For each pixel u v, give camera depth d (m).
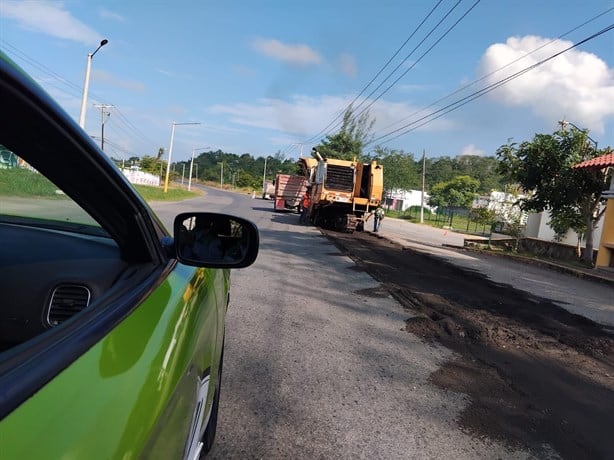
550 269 15.86
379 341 5.56
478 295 8.88
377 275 9.90
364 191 22.66
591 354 5.87
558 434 3.72
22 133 1.23
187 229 2.28
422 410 3.91
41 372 1.07
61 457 0.93
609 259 16.06
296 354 4.91
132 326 1.50
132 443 1.18
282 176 35.44
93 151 1.44
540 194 19.48
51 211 2.80
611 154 17.12
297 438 3.32
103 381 1.19
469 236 34.03
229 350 4.86
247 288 7.75
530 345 5.93
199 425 2.16
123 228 1.96
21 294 1.99
